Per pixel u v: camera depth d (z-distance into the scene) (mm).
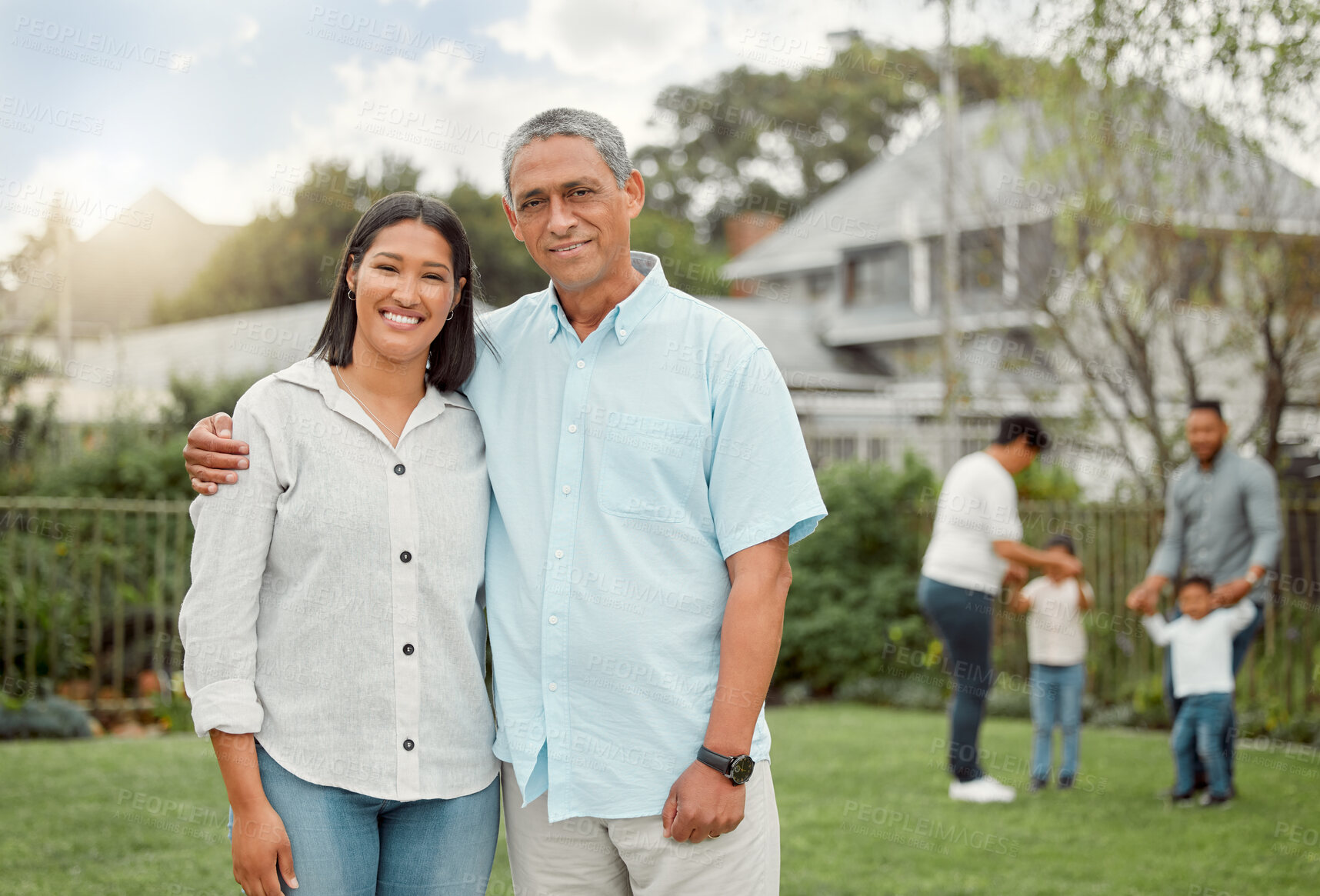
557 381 2242
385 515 2088
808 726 7258
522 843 2270
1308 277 7625
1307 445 8562
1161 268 7996
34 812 4445
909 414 15031
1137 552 8055
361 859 2078
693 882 2123
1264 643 7527
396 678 2074
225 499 2029
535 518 2197
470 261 2260
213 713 1985
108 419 10656
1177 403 8688
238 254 23188
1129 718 7520
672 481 2168
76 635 7391
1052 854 4246
